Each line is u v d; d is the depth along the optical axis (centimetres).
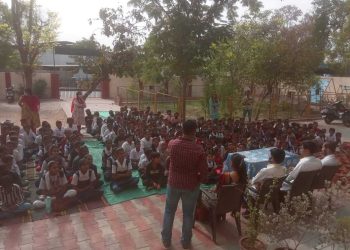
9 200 639
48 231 581
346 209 624
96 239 555
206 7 1428
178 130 1006
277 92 1920
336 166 668
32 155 957
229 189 534
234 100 1570
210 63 1505
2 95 2398
